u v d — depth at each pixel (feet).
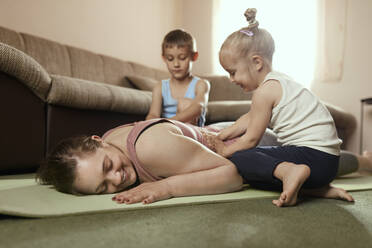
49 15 8.08
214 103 7.55
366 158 5.96
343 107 9.96
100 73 8.38
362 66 9.68
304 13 10.43
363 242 1.99
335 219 2.46
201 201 2.84
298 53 10.49
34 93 4.86
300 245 1.92
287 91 3.32
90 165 2.90
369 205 2.99
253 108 3.45
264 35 3.59
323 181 3.21
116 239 1.97
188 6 12.78
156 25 11.93
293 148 3.26
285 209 2.74
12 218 2.36
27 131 4.81
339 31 9.84
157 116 5.87
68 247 1.84
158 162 3.17
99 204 2.65
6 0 7.11
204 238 2.00
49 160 3.11
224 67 3.75
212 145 4.00
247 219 2.41
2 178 4.25
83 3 9.00
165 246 1.87
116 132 3.58
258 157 3.22
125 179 3.06
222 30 11.91
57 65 7.25
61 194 3.01
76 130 5.40
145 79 8.86
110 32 9.96
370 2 9.53
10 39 6.40
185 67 5.72
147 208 2.62
